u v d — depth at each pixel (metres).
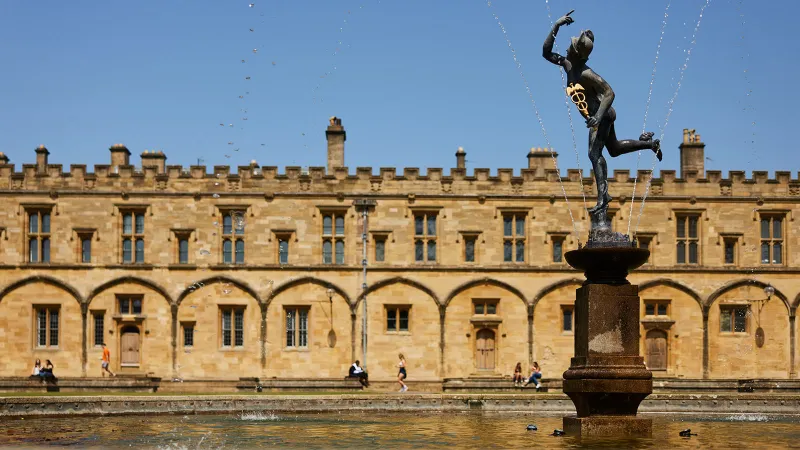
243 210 74.12
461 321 74.06
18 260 72.75
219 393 55.84
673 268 74.81
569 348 74.06
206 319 73.25
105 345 72.56
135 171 74.12
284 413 46.06
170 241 73.62
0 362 72.25
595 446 24.95
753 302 75.06
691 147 79.25
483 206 74.88
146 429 34.88
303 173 75.00
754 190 75.81
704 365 74.44
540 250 74.81
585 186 75.38
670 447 24.80
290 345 73.69
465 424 36.84
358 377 68.19
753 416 45.28
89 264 73.06
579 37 29.61
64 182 73.50
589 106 29.67
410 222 74.62
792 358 74.94
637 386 26.94
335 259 74.19
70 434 32.56
